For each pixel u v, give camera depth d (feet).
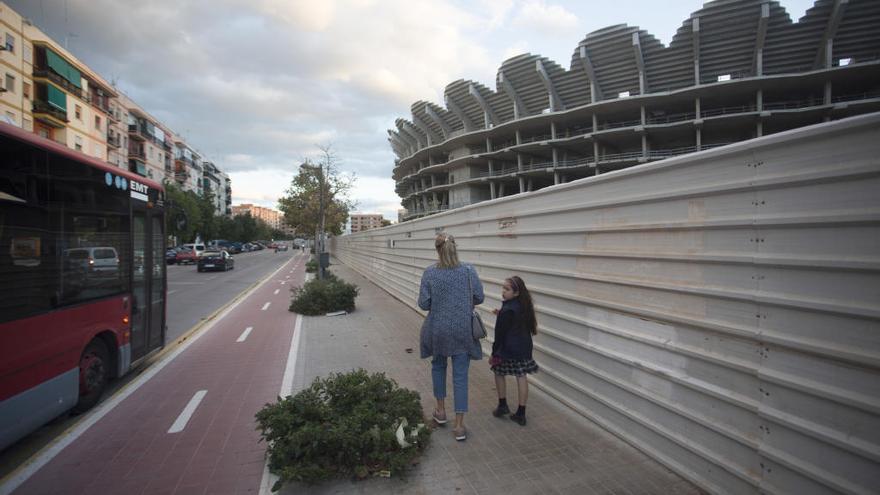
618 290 12.63
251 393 17.38
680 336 10.55
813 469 7.63
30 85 119.14
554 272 15.78
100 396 16.71
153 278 21.91
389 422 11.82
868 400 6.95
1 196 11.56
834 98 150.10
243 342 26.43
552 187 15.76
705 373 9.84
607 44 156.97
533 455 11.60
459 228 25.98
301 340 26.30
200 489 10.53
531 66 177.37
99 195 16.70
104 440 13.25
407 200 319.88
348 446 10.59
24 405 12.10
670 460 10.71
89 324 15.62
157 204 22.38
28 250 12.52
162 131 223.92
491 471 10.86
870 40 133.59
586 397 14.05
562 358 15.26
